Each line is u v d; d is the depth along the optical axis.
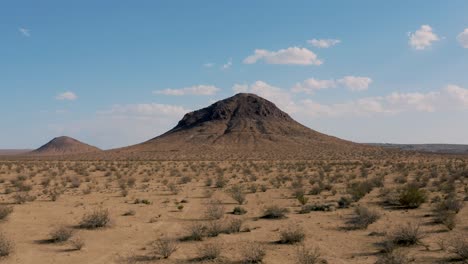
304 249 16.25
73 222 22.19
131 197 32.75
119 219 23.08
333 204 26.97
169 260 15.11
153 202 29.94
